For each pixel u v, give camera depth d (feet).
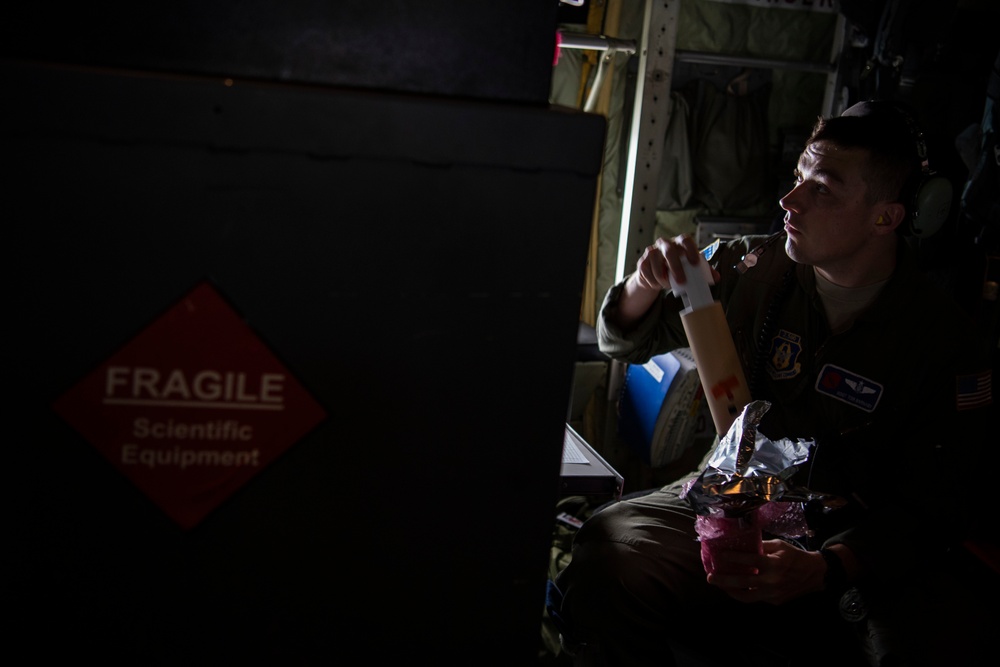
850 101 8.70
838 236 4.52
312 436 2.33
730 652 4.66
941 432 4.61
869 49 8.25
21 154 2.02
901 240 4.82
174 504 2.32
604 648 4.72
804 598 4.81
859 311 4.76
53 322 2.14
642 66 7.99
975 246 7.60
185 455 2.29
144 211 2.10
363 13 2.23
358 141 2.14
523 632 2.62
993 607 6.30
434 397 2.36
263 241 2.17
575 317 2.37
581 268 2.34
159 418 2.25
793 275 4.99
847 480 4.71
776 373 4.97
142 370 2.21
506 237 2.27
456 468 2.43
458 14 2.26
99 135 2.04
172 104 2.04
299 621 2.47
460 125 2.17
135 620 2.39
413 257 2.25
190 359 2.22
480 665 2.62
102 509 2.29
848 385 4.78
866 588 4.43
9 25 2.06
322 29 2.22
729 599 4.80
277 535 2.39
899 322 4.71
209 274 2.17
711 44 8.85
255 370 2.26
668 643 4.64
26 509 2.25
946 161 7.85
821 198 4.50
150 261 2.14
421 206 2.21
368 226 2.20
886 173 4.41
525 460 2.47
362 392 2.32
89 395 2.20
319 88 2.15
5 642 2.35
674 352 7.76
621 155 8.82
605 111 8.47
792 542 4.77
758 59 8.64
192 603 2.40
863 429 4.76
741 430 3.66
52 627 2.35
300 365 2.27
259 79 2.22
